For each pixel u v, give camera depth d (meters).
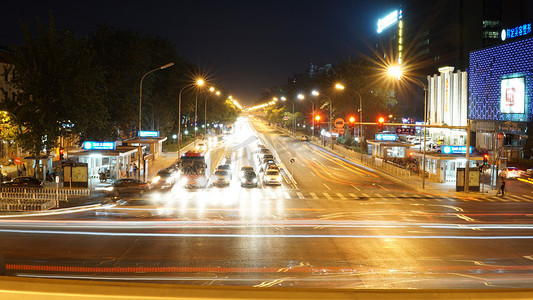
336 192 41.84
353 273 15.41
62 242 19.97
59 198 35.31
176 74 88.31
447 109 89.00
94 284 1.80
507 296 1.78
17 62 43.12
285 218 27.50
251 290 1.80
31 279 1.83
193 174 45.00
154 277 14.49
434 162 51.12
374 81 97.69
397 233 23.03
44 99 42.84
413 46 151.50
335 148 87.81
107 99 58.44
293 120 133.62
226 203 34.03
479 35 122.12
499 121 77.31
